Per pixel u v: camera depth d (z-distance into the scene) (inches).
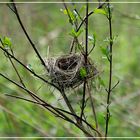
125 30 685.9
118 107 492.7
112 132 506.0
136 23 565.6
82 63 288.7
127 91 543.2
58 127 447.8
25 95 461.4
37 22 647.1
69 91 294.2
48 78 293.3
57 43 446.3
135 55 719.7
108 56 272.5
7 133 510.9
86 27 263.4
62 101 353.4
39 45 500.4
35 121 476.4
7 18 505.7
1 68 381.4
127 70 679.1
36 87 441.7
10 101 483.8
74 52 300.2
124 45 713.6
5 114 467.2
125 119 470.6
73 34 264.1
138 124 469.4
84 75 274.7
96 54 326.6
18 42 482.9
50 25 673.6
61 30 554.9
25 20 533.0
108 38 270.7
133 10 614.9
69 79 289.7
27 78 402.0
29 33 507.5
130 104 512.4
